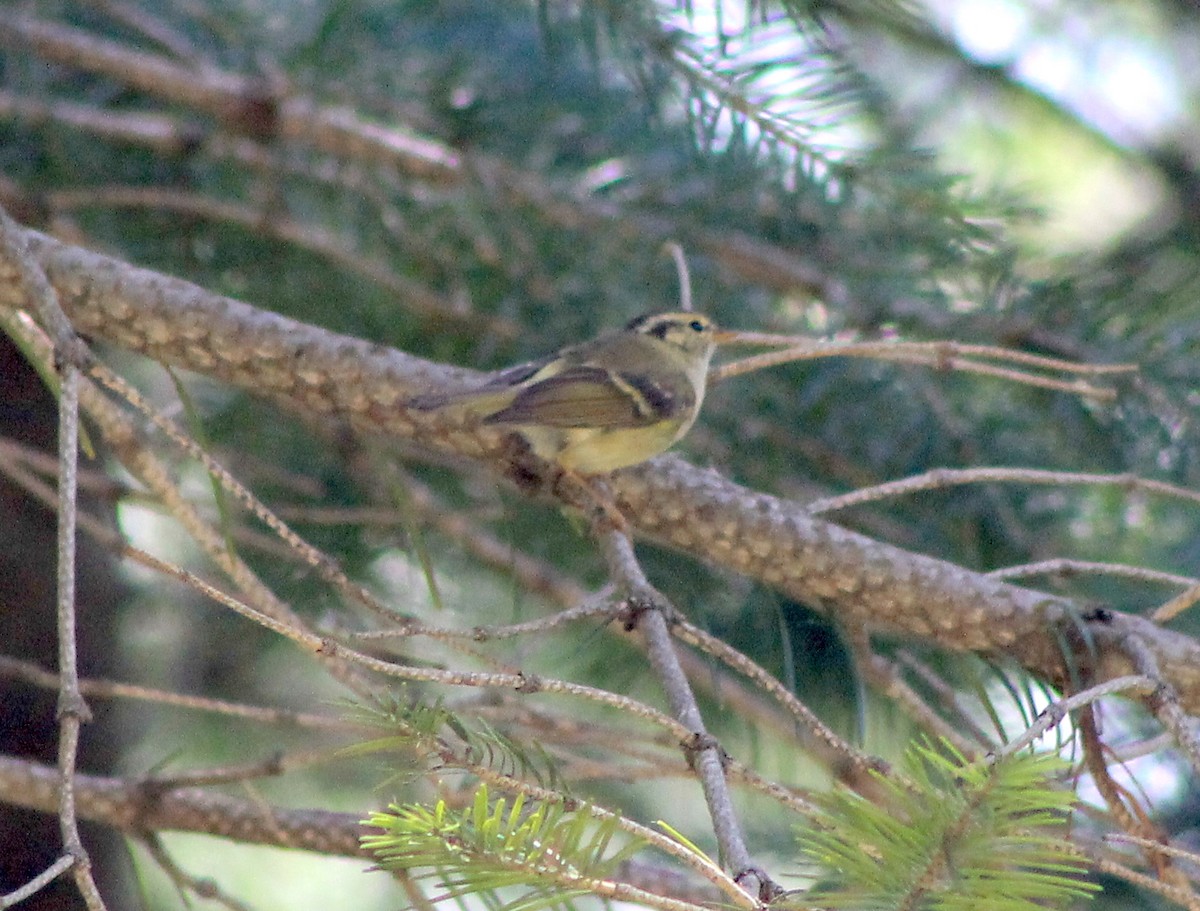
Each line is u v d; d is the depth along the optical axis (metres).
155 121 11.37
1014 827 4.26
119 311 7.99
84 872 4.64
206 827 8.57
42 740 11.46
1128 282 10.30
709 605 8.95
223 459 10.81
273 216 10.90
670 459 8.16
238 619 12.06
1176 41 16.31
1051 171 17.06
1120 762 6.75
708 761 5.32
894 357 7.77
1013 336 10.08
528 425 8.05
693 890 8.34
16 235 6.40
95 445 11.89
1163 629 7.42
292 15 11.77
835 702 8.66
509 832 4.32
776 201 10.23
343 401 8.11
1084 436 9.98
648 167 10.98
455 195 11.21
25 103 10.89
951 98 15.27
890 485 7.87
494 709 7.89
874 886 4.37
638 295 10.99
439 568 11.09
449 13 11.52
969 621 7.55
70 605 5.14
